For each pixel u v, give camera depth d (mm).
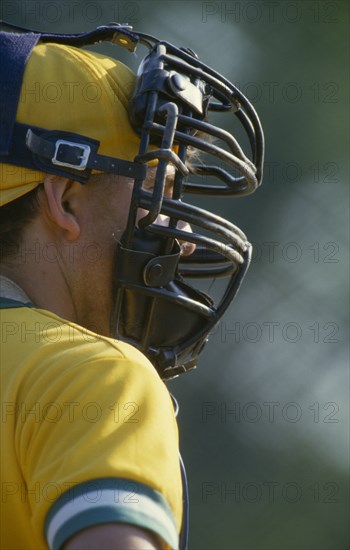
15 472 5137
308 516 16703
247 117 7293
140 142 6391
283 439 16734
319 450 16859
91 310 6480
